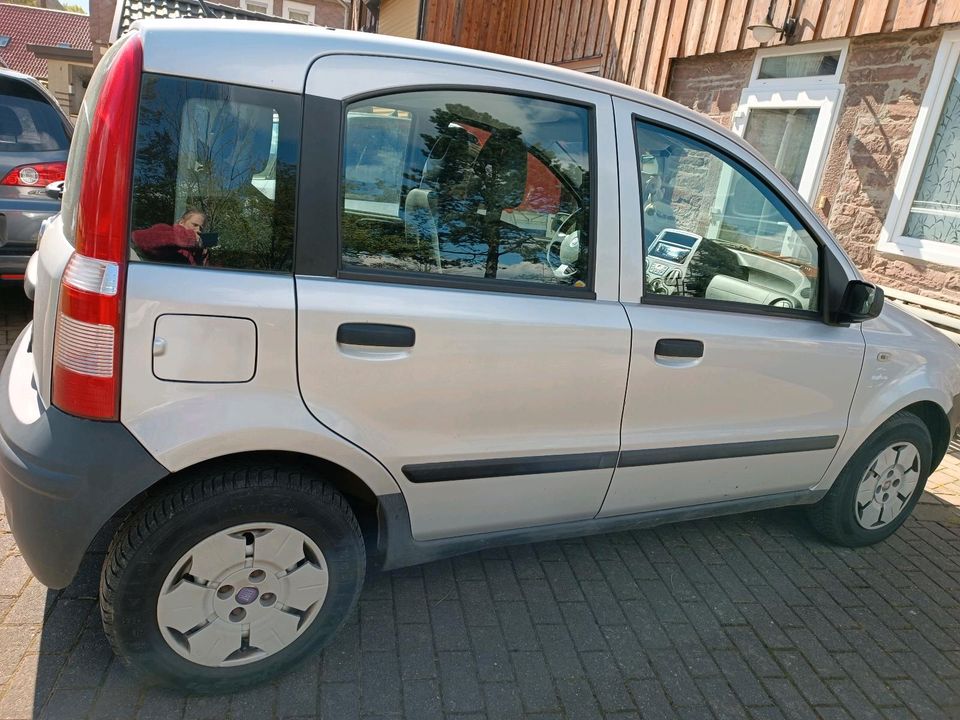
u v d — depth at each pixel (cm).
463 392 203
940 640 260
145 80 166
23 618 218
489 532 231
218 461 186
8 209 418
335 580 201
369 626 234
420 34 1021
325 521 193
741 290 260
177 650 187
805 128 583
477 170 208
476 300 203
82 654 206
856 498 304
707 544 311
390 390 193
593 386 222
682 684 224
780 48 598
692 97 701
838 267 267
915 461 315
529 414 215
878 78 520
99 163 162
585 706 210
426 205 200
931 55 483
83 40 3069
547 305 213
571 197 221
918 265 502
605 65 826
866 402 286
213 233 173
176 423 169
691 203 246
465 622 241
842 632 258
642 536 312
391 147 194
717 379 244
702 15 671
